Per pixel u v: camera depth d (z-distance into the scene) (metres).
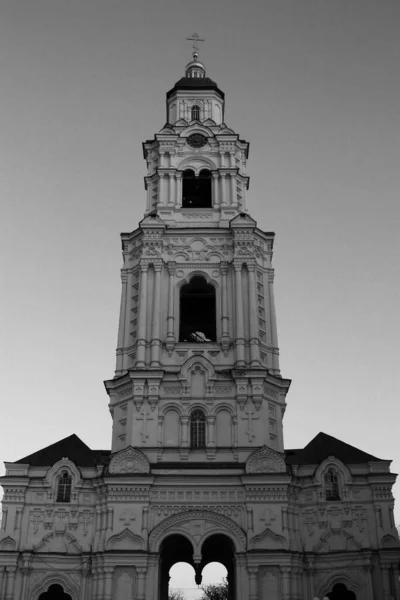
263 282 62.12
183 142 68.00
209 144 68.00
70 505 51.56
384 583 48.59
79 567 49.81
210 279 60.72
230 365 56.62
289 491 51.09
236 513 50.12
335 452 54.41
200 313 65.75
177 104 72.44
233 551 50.06
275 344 59.53
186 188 69.31
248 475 50.66
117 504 50.16
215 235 62.41
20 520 51.03
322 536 50.50
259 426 53.75
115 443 54.91
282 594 47.53
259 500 50.28
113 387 56.88
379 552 49.34
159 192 65.44
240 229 61.69
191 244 62.00
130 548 48.69
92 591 48.47
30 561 49.62
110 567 48.00
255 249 61.97
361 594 48.59
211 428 53.78
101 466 52.94
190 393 55.06
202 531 49.69
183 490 50.75
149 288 60.06
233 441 53.38
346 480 51.81
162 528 49.72
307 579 49.44
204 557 59.84
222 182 65.94
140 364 56.12
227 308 59.16
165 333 58.06
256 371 55.25
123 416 55.38
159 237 61.78
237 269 60.41
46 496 51.91
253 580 47.81
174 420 54.41
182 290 62.19
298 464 53.12
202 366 55.94
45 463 53.59
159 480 50.84
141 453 51.72
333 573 49.50
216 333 58.53
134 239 63.38
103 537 49.69
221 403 54.78
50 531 50.84
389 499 51.12
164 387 55.47
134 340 58.75
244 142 69.38
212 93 72.88
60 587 50.19
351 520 50.81
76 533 50.81
